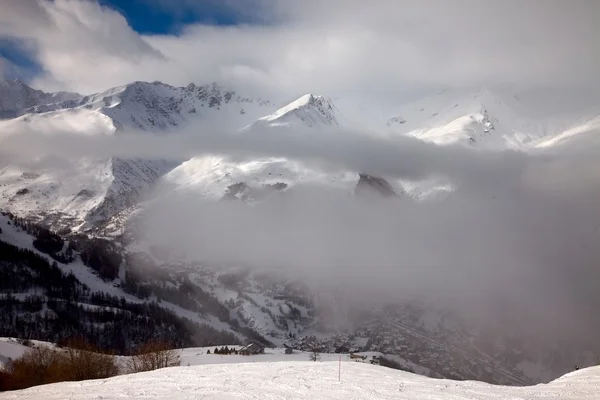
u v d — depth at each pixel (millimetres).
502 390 35969
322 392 36750
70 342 90500
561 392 33812
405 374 44719
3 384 65812
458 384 38500
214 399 35406
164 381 42125
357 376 42750
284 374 43938
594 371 38938
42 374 68062
